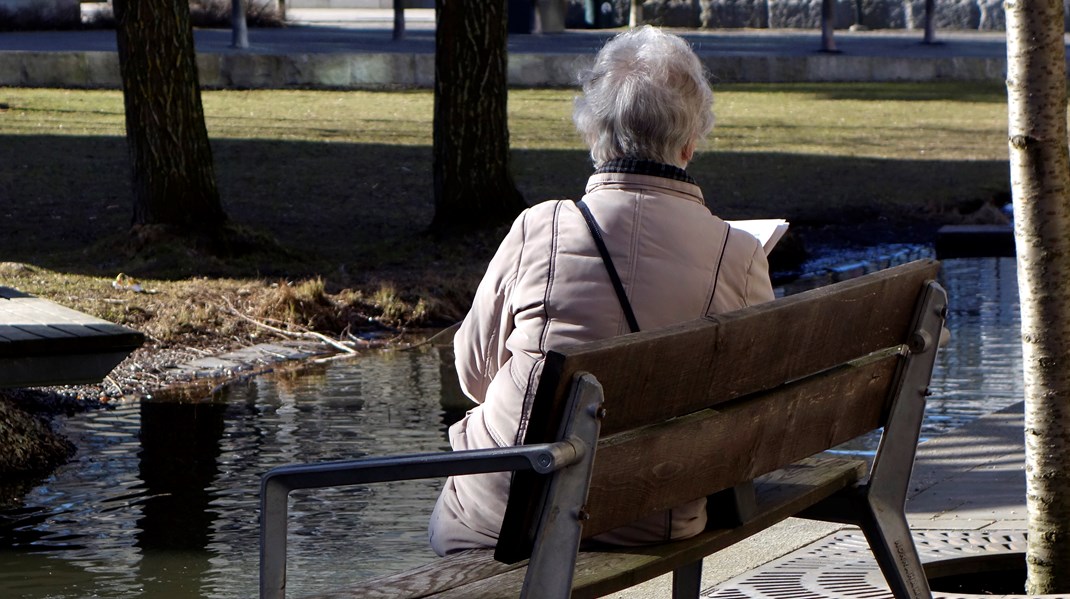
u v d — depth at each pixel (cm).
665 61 489
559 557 400
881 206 2827
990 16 7781
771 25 7756
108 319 1661
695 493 470
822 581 697
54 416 1303
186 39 2077
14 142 3159
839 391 532
